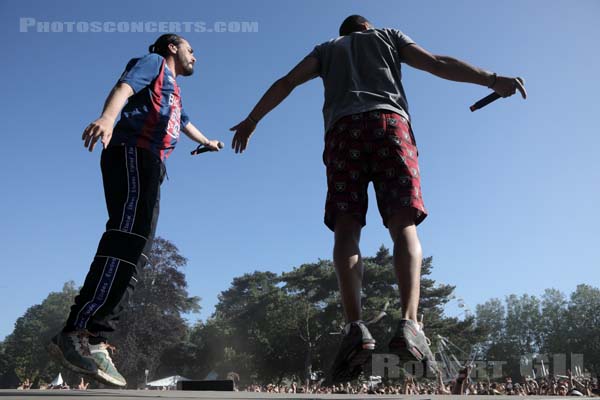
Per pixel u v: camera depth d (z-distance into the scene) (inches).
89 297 105.4
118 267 108.2
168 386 2020.2
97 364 104.7
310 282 2549.2
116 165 115.5
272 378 2394.2
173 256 2432.3
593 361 3208.7
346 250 91.7
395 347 79.0
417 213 93.3
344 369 83.7
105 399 73.5
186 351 2800.2
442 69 106.9
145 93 122.0
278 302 2541.8
